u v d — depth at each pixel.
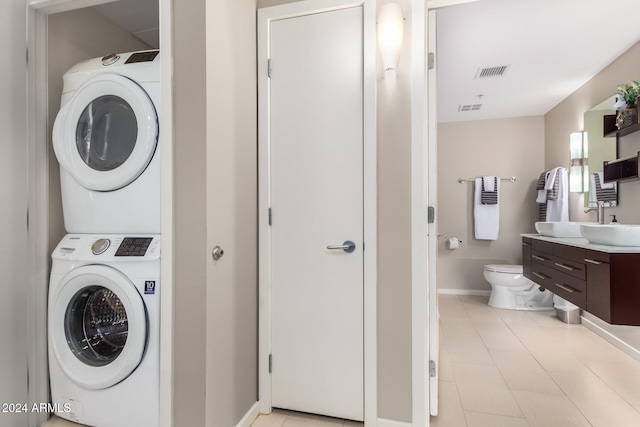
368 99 1.60
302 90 1.72
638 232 1.69
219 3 1.44
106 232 1.55
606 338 2.71
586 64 2.81
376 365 1.58
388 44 1.50
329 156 1.68
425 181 1.55
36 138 1.66
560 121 3.67
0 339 1.50
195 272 1.37
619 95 2.37
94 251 1.50
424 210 1.53
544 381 2.05
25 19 1.63
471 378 2.09
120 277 1.43
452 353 2.47
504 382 2.04
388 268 1.58
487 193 4.11
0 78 1.52
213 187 1.40
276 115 1.76
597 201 2.84
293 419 1.68
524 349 2.54
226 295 1.49
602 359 2.36
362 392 1.62
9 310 1.54
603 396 1.87
